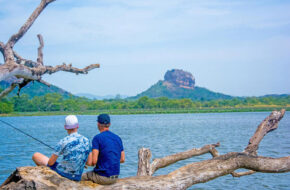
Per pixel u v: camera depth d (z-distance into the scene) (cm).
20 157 2220
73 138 504
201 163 662
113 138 541
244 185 1366
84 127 6594
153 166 773
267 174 1557
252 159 675
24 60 579
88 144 519
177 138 3631
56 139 3800
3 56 540
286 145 2738
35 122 9562
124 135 4169
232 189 1317
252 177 1499
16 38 548
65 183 489
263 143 2922
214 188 1335
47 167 512
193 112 18638
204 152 868
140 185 564
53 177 489
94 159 519
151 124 7288
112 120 10225
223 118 10294
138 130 5216
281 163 680
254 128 5403
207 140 3347
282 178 1476
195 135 4059
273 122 795
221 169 652
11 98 19388
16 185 467
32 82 605
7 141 3541
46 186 471
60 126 7188
